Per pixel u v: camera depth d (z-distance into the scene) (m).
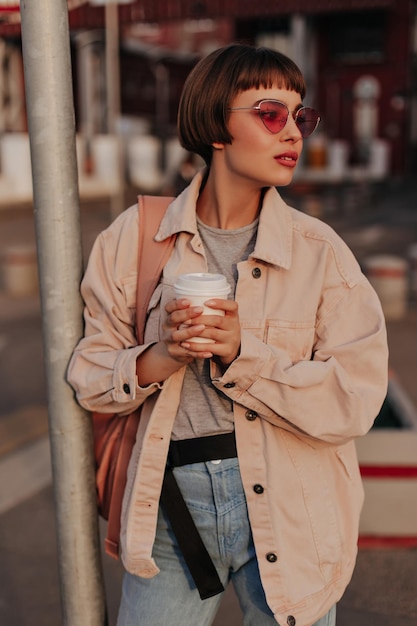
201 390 1.69
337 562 1.68
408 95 32.72
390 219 20.94
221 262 1.74
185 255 1.74
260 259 1.68
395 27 32.22
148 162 25.22
